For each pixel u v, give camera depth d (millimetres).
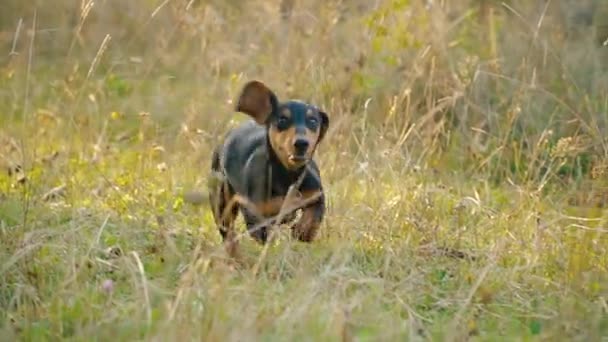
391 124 14039
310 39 15438
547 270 10609
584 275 10258
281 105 10555
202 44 16297
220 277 9305
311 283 9344
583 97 14320
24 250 9711
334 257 9750
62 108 15016
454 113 14617
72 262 9688
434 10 15453
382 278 9992
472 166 13703
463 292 9969
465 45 15477
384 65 15039
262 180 10562
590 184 12344
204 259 9859
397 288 9797
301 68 15188
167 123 15289
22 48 17453
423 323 9461
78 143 14250
